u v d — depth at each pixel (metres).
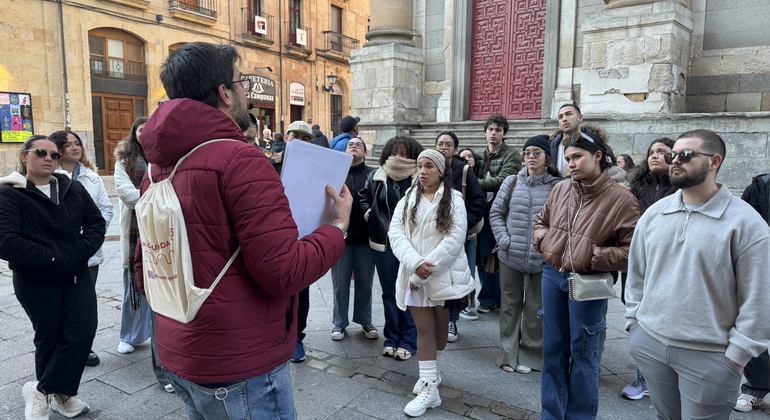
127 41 17.36
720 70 6.97
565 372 2.65
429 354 2.97
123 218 3.51
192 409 1.64
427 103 9.98
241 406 1.50
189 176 1.41
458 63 9.52
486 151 4.74
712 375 1.88
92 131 16.25
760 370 2.89
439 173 3.00
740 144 5.84
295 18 24.00
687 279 1.93
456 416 2.89
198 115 1.42
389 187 3.67
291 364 3.57
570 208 2.56
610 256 2.36
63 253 2.68
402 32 9.66
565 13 8.24
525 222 3.41
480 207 3.97
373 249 3.72
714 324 1.89
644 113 6.66
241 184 1.38
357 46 27.64
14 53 14.41
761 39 6.69
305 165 1.63
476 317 4.51
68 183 2.86
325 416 2.88
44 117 15.15
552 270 2.68
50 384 2.72
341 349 3.85
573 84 8.24
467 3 9.41
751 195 3.04
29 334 4.06
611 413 2.93
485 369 3.51
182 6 18.53
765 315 1.79
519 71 9.04
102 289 5.30
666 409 2.12
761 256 1.80
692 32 7.12
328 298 5.05
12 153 14.59
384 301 3.78
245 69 21.50
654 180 3.45
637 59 6.71
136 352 3.75
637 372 3.12
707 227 1.90
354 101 9.97
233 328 1.43
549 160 3.53
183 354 1.45
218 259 1.42
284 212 1.44
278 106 23.30
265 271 1.38
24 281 2.67
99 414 2.91
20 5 14.42
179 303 1.42
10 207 2.55
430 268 2.85
